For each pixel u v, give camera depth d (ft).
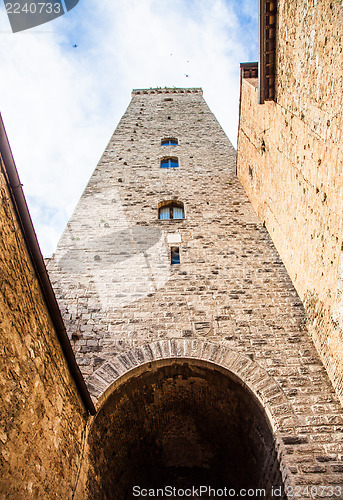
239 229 40.47
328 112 23.86
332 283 24.62
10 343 15.23
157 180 50.62
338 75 22.09
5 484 13.05
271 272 34.17
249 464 25.79
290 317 29.71
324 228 25.73
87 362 26.84
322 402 23.75
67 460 19.19
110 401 25.49
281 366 26.08
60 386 19.92
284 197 34.04
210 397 27.96
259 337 28.30
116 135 64.44
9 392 14.49
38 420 16.67
